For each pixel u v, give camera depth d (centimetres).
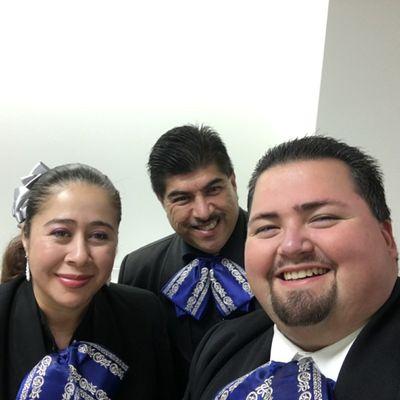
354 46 124
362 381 54
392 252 62
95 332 83
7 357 77
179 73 150
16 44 142
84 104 148
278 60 151
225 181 101
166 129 151
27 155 148
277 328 67
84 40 144
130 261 121
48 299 78
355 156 60
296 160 60
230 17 146
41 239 74
